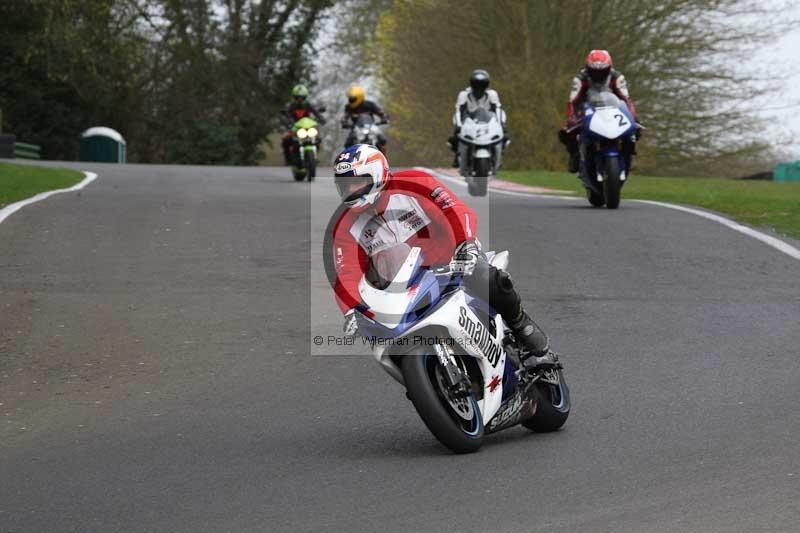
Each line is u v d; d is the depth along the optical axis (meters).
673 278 37.97
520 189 71.06
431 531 16.69
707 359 27.62
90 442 22.59
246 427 23.31
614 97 55.94
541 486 18.67
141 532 17.20
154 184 70.88
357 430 22.84
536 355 22.30
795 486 18.02
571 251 42.88
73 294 36.06
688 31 117.31
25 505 18.75
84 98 151.75
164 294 36.16
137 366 28.45
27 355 29.44
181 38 163.00
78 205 55.81
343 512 17.72
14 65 146.38
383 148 75.69
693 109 119.75
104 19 133.75
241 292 36.47
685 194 64.81
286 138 77.31
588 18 117.62
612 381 25.88
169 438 22.67
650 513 17.06
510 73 116.62
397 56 132.38
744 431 21.50
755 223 50.00
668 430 21.83
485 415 21.27
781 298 34.59
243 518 17.64
